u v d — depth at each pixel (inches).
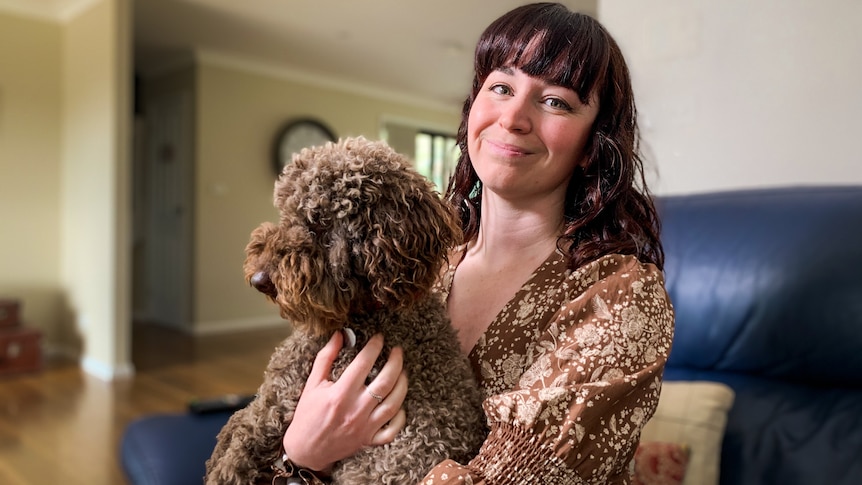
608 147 34.7
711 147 74.8
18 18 164.4
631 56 81.8
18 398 133.0
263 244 27.4
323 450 28.5
